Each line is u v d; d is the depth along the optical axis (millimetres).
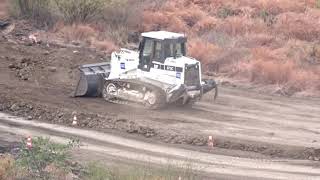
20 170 39375
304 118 69125
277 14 133375
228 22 122625
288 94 81562
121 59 72000
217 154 54750
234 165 51656
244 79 88000
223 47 102750
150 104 68750
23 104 67375
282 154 55219
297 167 51656
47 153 39000
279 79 85438
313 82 84250
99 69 75188
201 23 124562
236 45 105562
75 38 108750
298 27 117688
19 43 102562
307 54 100312
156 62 69375
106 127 61406
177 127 62250
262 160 53531
